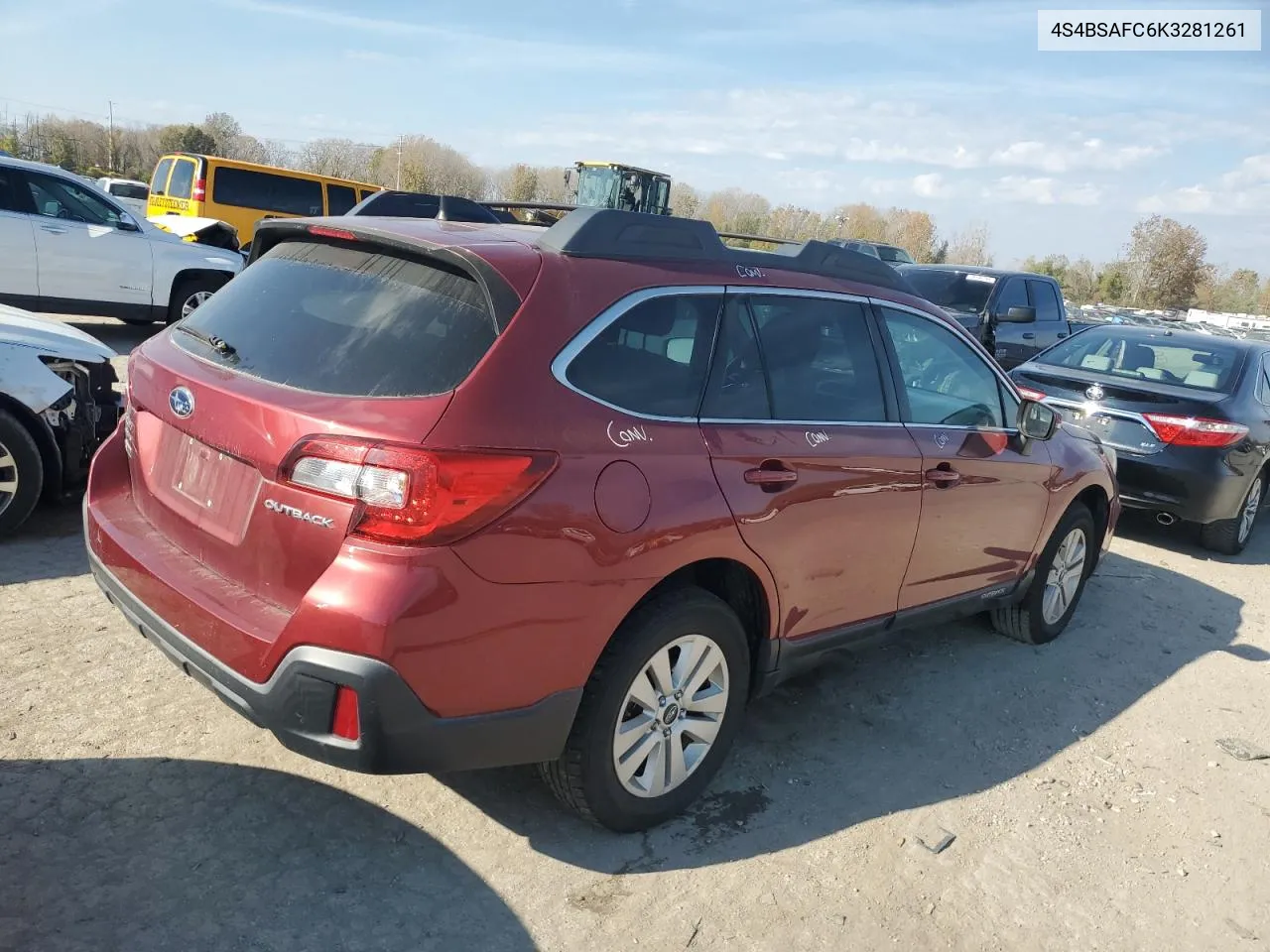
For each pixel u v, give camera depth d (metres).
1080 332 8.67
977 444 4.29
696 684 3.20
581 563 2.72
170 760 3.28
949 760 3.98
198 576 2.84
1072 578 5.36
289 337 2.87
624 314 2.98
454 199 9.06
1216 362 7.81
